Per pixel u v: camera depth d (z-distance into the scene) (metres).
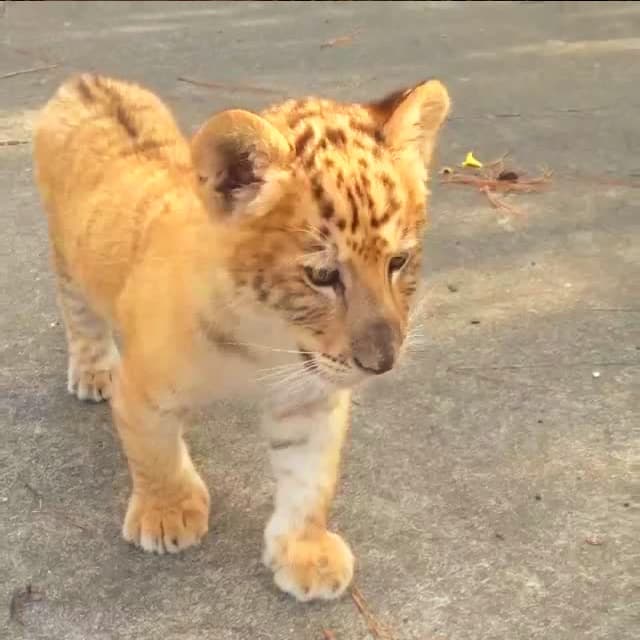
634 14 2.60
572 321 1.29
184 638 0.90
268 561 0.97
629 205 1.56
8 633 0.91
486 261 1.42
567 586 0.95
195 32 2.59
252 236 0.87
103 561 0.98
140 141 1.10
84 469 1.08
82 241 1.07
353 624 0.92
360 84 2.15
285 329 0.89
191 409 0.97
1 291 1.36
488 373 1.20
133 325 0.95
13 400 1.17
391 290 0.88
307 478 0.97
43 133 1.17
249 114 0.84
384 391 1.17
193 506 1.00
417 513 1.02
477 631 0.91
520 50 2.35
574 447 1.10
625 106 1.97
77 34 2.57
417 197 0.89
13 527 1.01
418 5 2.81
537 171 1.68
